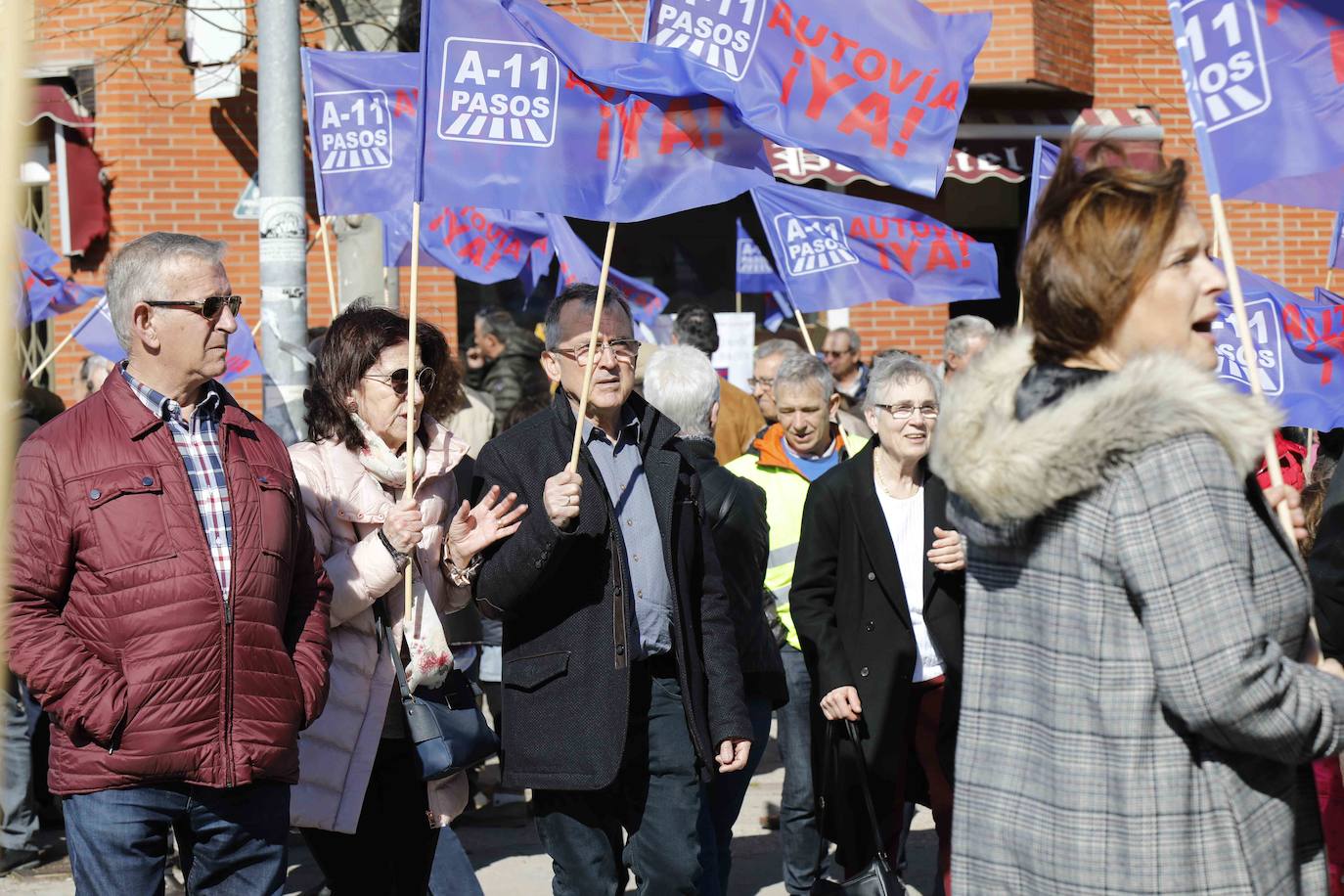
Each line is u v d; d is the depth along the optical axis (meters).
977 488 2.34
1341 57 3.84
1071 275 2.38
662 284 12.42
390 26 9.00
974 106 12.36
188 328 3.59
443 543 4.34
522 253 8.38
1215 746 2.29
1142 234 2.34
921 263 7.91
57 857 6.50
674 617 4.16
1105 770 2.31
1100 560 2.29
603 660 4.02
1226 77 3.87
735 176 4.58
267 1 6.85
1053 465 2.26
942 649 4.77
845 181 11.24
